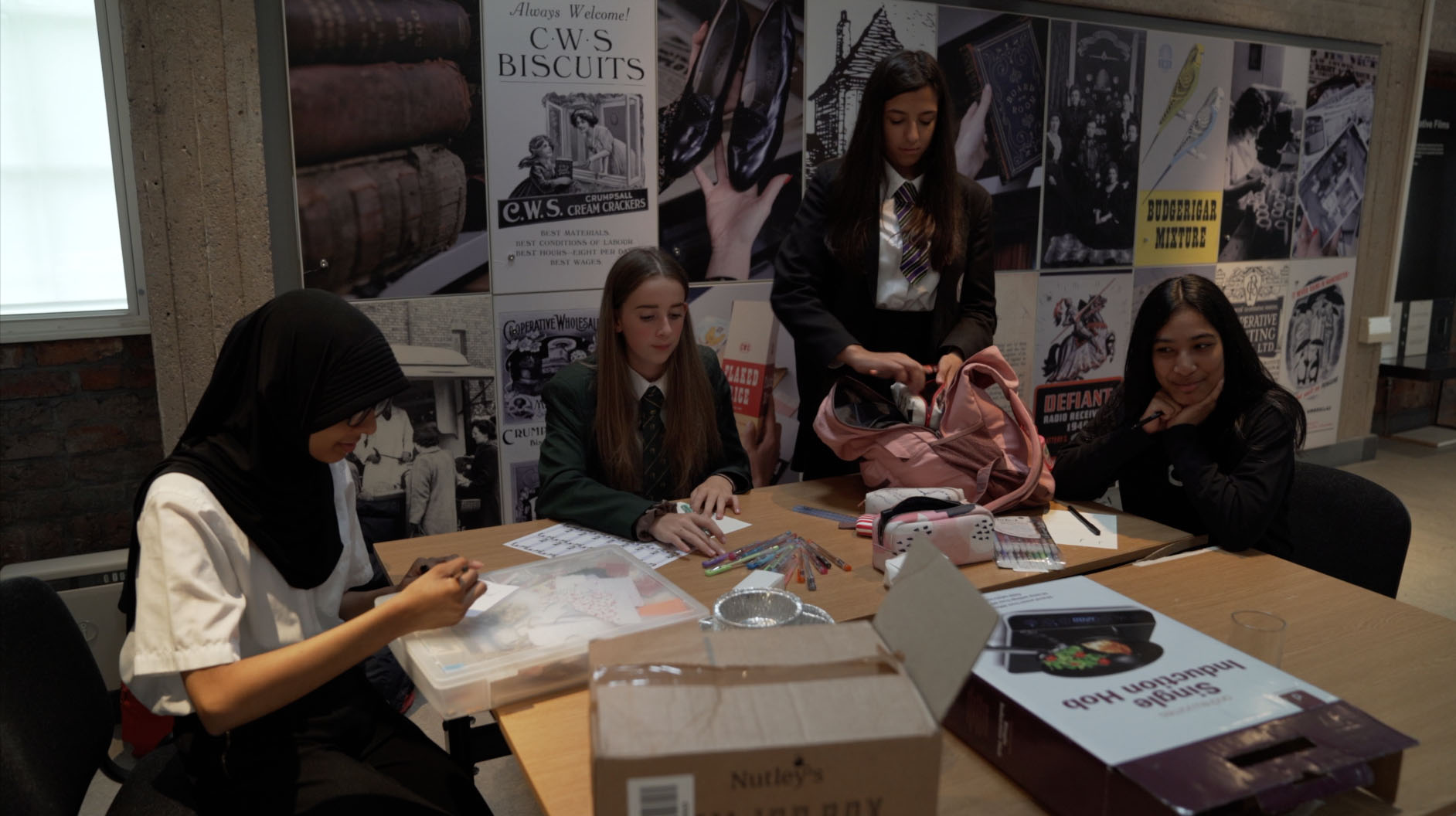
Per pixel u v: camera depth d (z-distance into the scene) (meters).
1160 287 1.85
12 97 2.58
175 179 2.40
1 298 2.66
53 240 2.69
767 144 3.18
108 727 1.34
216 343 2.52
